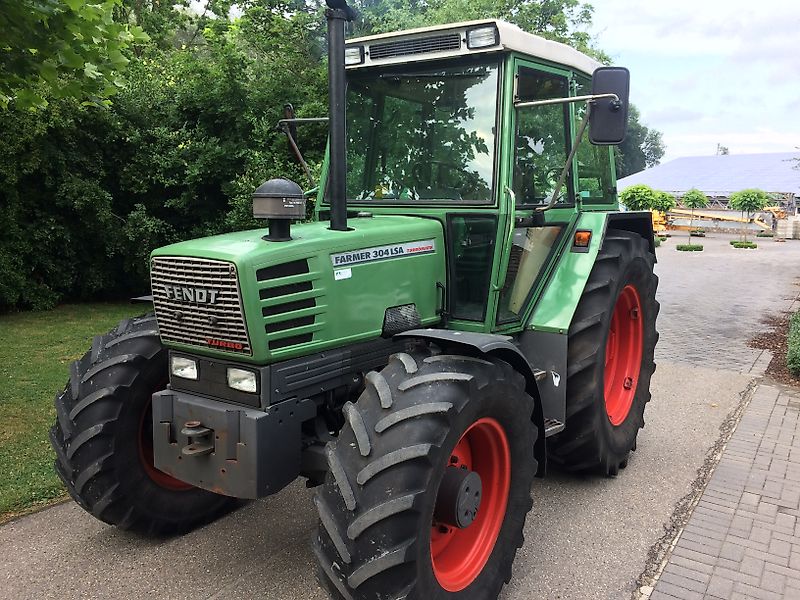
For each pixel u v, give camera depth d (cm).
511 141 357
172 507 362
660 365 739
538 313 407
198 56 1213
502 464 310
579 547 360
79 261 1066
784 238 3180
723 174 5016
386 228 334
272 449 288
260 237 306
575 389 409
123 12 1545
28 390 612
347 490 251
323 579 256
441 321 368
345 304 313
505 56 354
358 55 390
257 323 281
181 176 1027
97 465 334
